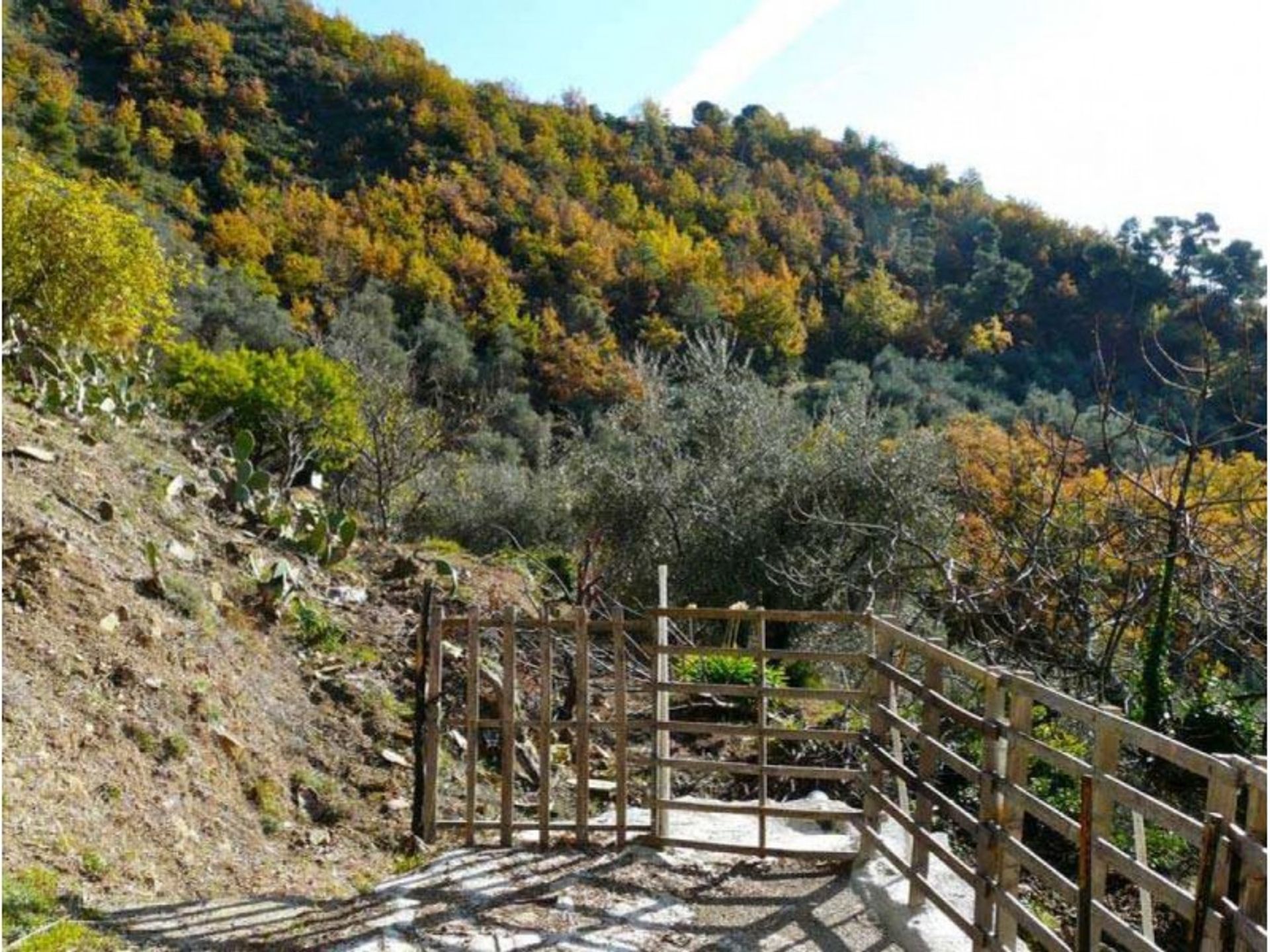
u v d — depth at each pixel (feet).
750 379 51.93
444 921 13.24
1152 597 23.09
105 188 46.52
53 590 17.01
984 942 11.63
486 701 22.17
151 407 32.73
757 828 17.19
